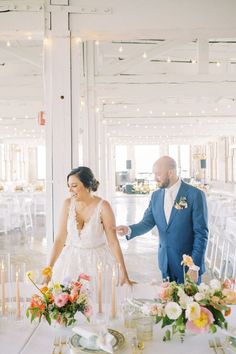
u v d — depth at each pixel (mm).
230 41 8820
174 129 15914
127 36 3977
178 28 3836
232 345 1685
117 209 14766
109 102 10086
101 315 1896
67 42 3803
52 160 3859
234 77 6906
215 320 1694
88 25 3797
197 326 1620
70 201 2766
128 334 1811
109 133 16875
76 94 3893
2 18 3811
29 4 3797
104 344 1602
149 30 3838
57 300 1725
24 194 12617
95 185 2740
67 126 3850
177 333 1811
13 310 2135
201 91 7047
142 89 7148
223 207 8195
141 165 28828
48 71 3834
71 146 3883
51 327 1945
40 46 8445
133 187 23172
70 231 2707
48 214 3840
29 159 27891
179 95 7090
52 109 3840
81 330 1682
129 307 1946
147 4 3809
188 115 11477
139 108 10992
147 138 21016
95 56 7191
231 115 11469
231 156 19375
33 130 15266
